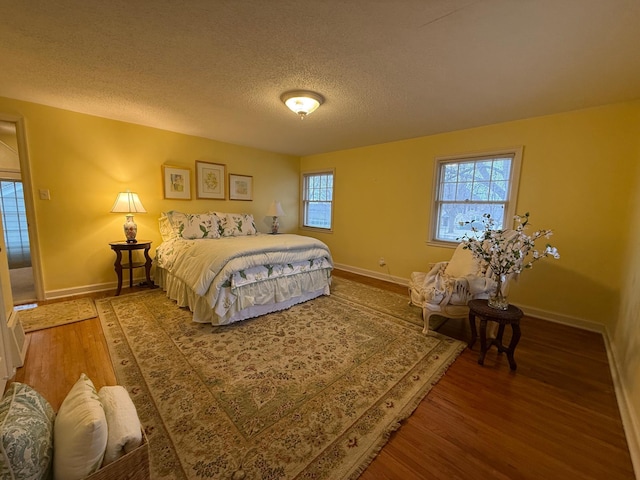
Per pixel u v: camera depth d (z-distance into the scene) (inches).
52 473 33.0
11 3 54.2
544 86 86.7
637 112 94.6
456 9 54.0
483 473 47.9
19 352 74.6
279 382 70.3
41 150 116.4
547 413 62.5
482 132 128.4
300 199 223.3
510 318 76.8
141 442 37.0
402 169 159.9
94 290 135.0
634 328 70.2
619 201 99.2
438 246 148.1
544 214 114.6
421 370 77.2
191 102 107.6
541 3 51.6
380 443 53.1
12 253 185.0
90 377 70.9
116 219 138.3
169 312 111.5
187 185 159.6
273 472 46.7
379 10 54.9
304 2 53.2
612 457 51.8
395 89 91.4
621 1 50.1
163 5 54.9
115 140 134.2
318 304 125.9
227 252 104.5
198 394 65.1
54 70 83.3
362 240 183.9
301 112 102.6
